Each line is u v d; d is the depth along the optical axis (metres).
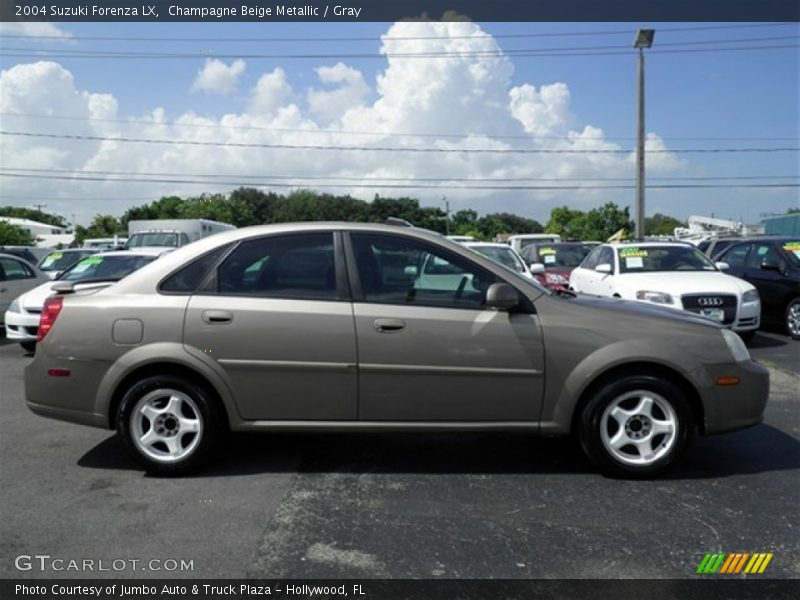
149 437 4.24
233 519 3.65
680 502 3.86
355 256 4.29
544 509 3.76
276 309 4.17
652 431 4.16
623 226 61.69
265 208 78.62
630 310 4.32
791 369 7.68
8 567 3.14
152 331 4.18
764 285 10.41
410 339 4.12
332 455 4.71
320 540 3.40
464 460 4.59
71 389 4.25
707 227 35.75
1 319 10.66
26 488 4.11
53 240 47.00
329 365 4.14
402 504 3.84
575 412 4.22
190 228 19.45
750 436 5.13
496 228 92.62
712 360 4.15
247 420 4.21
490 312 4.18
